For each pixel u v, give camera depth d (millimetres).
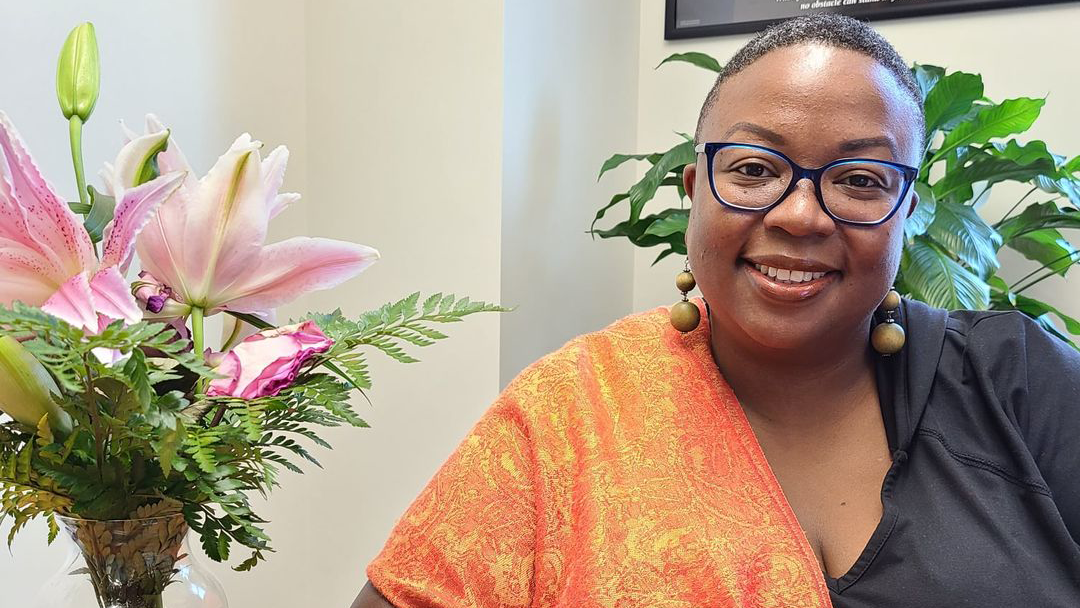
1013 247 1667
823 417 866
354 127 1794
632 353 939
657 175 1530
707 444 852
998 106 1425
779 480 856
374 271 1802
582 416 891
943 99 1412
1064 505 812
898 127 786
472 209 1683
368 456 1820
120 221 589
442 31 1688
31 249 591
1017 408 840
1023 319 893
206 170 1602
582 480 855
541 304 1812
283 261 662
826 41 802
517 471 894
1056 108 1728
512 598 869
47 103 1320
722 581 768
